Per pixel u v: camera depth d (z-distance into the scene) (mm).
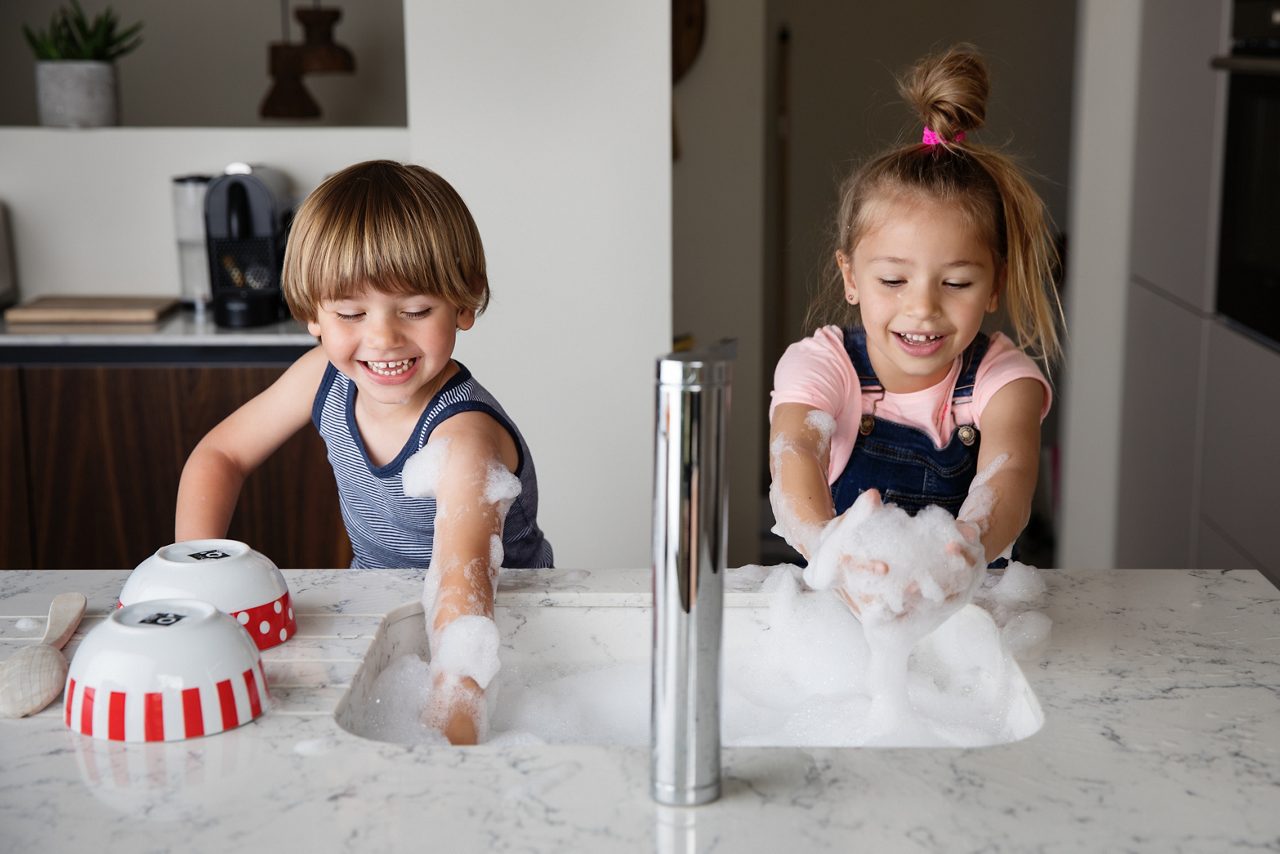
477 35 2428
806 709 1125
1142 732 923
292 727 925
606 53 2439
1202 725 935
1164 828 792
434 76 2441
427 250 1272
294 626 1113
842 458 1517
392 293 1275
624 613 1227
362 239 1251
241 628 957
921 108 1424
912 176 1355
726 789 833
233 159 2938
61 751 889
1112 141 3094
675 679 795
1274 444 2334
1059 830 788
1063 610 1178
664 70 2447
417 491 1310
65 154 2932
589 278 2516
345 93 3680
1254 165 2424
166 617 953
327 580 1251
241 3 3602
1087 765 872
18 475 2613
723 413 758
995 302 1438
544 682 1209
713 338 3516
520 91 2449
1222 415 2594
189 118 3641
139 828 790
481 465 1290
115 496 2629
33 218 2955
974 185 1349
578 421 2566
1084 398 3215
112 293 2984
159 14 3594
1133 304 3111
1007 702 1065
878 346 1403
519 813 803
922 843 772
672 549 778
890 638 1047
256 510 2617
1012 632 1111
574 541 2607
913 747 913
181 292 2934
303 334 2627
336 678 1017
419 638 1192
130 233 2963
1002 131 4309
